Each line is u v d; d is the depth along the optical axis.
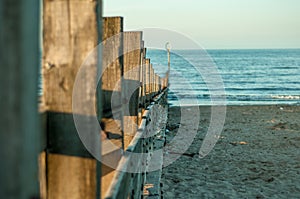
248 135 12.51
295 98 33.47
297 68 80.50
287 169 8.25
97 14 1.57
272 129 13.81
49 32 1.58
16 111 0.79
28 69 0.82
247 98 33.34
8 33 0.78
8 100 0.78
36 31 0.88
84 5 1.55
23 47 0.80
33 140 0.85
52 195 1.69
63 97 1.62
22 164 0.80
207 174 7.80
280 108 22.12
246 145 10.83
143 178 4.69
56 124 1.65
